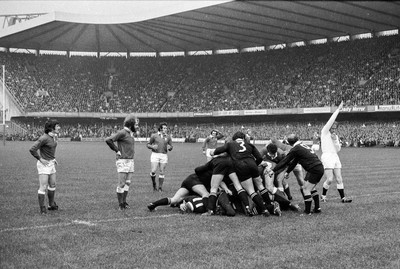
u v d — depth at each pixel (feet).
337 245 23.16
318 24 173.68
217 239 24.13
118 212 32.50
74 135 228.63
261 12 153.07
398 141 163.63
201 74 233.14
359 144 170.91
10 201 37.45
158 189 46.03
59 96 228.84
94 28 202.08
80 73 242.17
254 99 205.98
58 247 22.27
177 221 29.12
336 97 182.09
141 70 244.42
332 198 40.50
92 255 20.85
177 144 191.31
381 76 177.88
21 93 223.51
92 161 87.81
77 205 35.76
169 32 199.62
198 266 19.27
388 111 165.99
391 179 56.13
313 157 32.12
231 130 208.64
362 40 194.29
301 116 197.57
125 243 23.15
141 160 93.61
